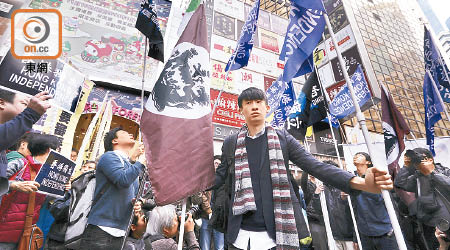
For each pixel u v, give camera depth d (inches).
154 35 110.4
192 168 74.4
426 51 222.8
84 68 309.9
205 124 81.7
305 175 144.7
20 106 93.1
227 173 76.0
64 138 193.9
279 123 182.2
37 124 187.9
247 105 76.2
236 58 125.9
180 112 80.6
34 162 114.1
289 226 59.7
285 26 593.0
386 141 189.8
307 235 62.1
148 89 332.8
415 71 804.6
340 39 687.7
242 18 536.1
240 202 64.2
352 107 205.0
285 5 689.0
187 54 91.0
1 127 71.6
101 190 91.7
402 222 162.7
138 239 99.3
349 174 63.4
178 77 86.4
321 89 176.1
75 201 101.2
